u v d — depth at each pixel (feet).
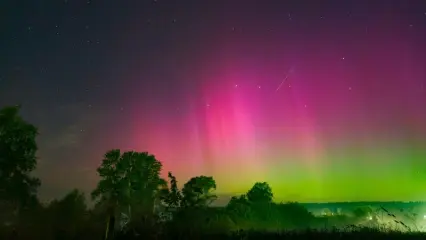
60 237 51.49
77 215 62.49
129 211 65.26
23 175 68.54
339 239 49.88
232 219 69.97
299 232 56.03
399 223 57.62
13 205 65.31
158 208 66.95
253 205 77.46
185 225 58.65
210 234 53.98
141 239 49.08
